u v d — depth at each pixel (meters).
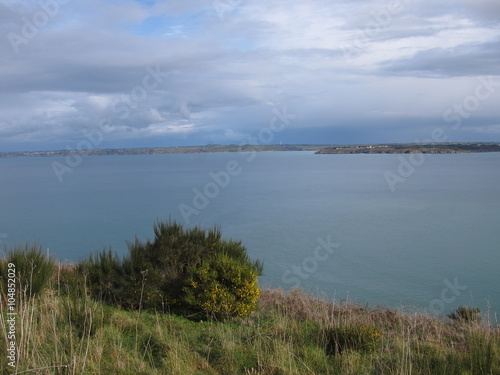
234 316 7.97
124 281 8.27
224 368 5.63
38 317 6.31
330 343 6.77
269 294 10.16
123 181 107.50
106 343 5.92
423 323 8.61
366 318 8.84
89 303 7.31
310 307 9.12
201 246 9.38
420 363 5.83
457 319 9.42
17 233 35.66
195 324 7.53
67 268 9.92
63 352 5.18
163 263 8.88
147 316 7.69
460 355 5.94
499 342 6.31
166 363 5.43
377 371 5.70
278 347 6.14
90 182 104.81
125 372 5.03
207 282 8.03
